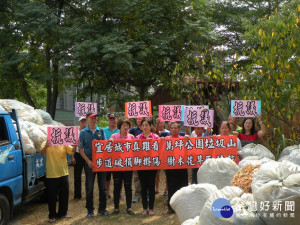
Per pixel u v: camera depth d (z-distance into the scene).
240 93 8.59
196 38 13.02
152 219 6.09
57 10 12.88
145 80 13.84
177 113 6.81
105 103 16.42
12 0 13.23
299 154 5.51
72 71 13.06
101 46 11.57
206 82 10.21
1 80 14.09
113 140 6.26
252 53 7.99
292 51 7.14
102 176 6.43
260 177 3.77
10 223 6.16
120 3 12.29
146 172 6.38
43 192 7.26
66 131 6.08
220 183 5.14
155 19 12.98
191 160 6.22
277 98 7.36
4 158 5.36
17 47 13.93
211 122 6.50
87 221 6.09
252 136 6.70
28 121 7.35
